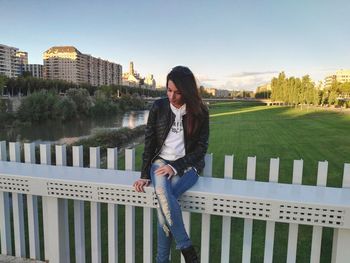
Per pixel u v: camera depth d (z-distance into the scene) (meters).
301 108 72.75
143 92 128.75
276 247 4.42
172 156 2.19
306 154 14.42
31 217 2.87
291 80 91.69
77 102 56.84
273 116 47.41
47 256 2.75
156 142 2.23
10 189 2.49
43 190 2.40
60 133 37.75
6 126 43.44
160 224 2.12
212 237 4.73
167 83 2.08
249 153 14.88
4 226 2.94
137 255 4.26
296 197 1.98
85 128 42.28
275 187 2.19
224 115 52.81
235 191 2.10
